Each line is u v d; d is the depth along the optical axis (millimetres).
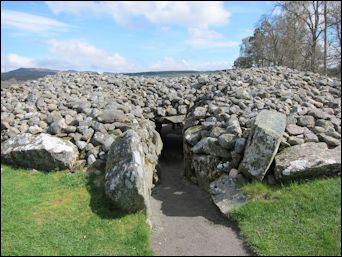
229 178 8859
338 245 6504
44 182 8781
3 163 9688
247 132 9328
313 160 8133
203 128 10766
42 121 10734
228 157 9344
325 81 14328
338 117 10188
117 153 8461
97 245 6715
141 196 7633
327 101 11523
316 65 28047
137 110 13836
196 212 8469
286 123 9453
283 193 7980
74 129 10312
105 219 7465
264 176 8508
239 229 7430
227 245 6977
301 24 29359
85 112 11359
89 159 9500
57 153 9234
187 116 13562
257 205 7754
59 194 8297
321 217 7207
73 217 7500
